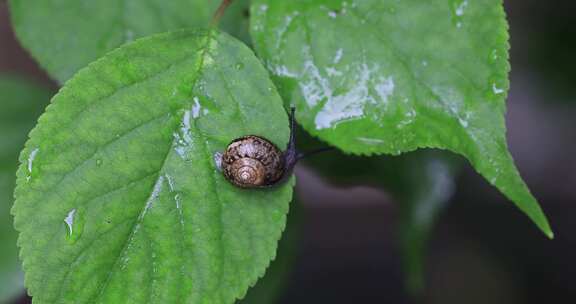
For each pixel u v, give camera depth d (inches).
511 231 24.6
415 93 8.9
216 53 8.9
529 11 17.8
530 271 24.6
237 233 8.8
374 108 8.9
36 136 8.5
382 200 29.0
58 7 10.1
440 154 11.8
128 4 10.2
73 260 8.4
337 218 28.7
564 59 17.8
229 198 8.8
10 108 12.0
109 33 10.1
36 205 8.4
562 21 17.6
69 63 10.1
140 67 8.8
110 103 8.7
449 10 8.9
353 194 28.6
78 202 8.5
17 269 11.3
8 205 11.4
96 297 8.5
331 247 28.2
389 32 9.0
